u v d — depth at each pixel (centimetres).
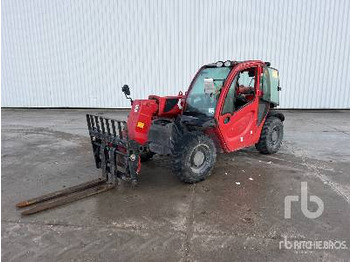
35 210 335
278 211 329
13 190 398
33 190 398
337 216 318
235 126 440
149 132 417
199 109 426
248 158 507
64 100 1153
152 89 1079
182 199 362
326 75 993
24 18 1102
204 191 383
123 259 255
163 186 400
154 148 412
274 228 296
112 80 1097
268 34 977
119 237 287
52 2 1071
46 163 505
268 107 499
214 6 977
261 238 280
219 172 445
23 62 1144
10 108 1196
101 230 299
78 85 1127
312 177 423
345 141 614
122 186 402
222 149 442
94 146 432
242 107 444
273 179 417
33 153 564
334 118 877
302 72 997
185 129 413
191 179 397
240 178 422
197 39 1010
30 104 1180
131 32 1045
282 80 1008
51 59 1123
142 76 1073
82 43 1086
